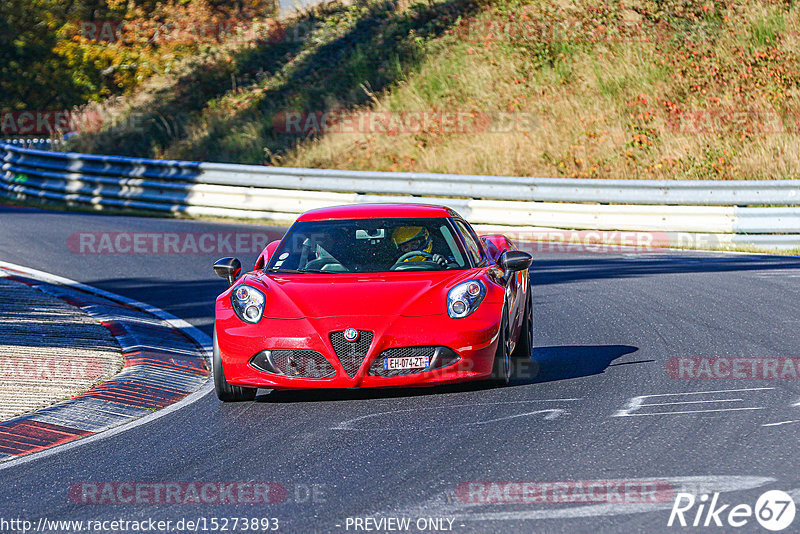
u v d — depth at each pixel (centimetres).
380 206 3178
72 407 2623
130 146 10775
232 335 2581
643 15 10381
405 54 10900
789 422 2191
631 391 2589
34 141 11406
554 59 10050
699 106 8856
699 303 4091
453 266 2823
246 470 1995
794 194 6141
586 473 1855
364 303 2566
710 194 6391
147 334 3700
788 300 4081
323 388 2536
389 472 1922
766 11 9956
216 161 9962
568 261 5691
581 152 8481
